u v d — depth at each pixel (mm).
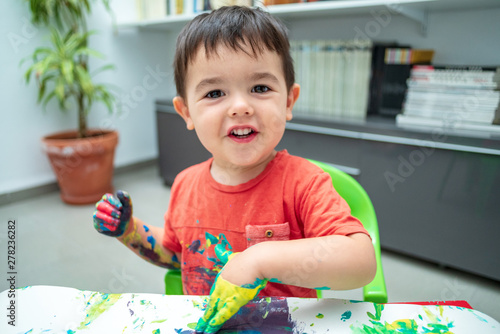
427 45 1766
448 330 431
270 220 611
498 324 441
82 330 448
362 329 434
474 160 1339
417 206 1513
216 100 510
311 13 1840
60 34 2279
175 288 747
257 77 502
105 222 578
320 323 446
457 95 1449
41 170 2398
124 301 497
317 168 626
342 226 494
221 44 495
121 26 2475
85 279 1462
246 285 430
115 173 2758
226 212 634
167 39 2869
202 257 653
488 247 1376
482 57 1620
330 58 1779
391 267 1571
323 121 1681
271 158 646
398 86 1694
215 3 1922
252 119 503
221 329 443
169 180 2475
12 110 2195
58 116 2408
